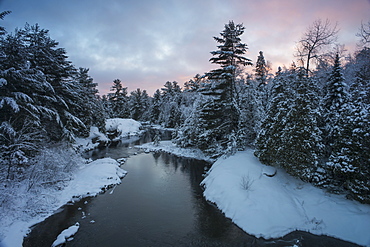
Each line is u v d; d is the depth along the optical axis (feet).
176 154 85.76
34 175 39.52
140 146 106.01
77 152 69.62
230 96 66.49
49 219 33.37
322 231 29.63
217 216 35.50
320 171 37.99
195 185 50.88
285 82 57.72
